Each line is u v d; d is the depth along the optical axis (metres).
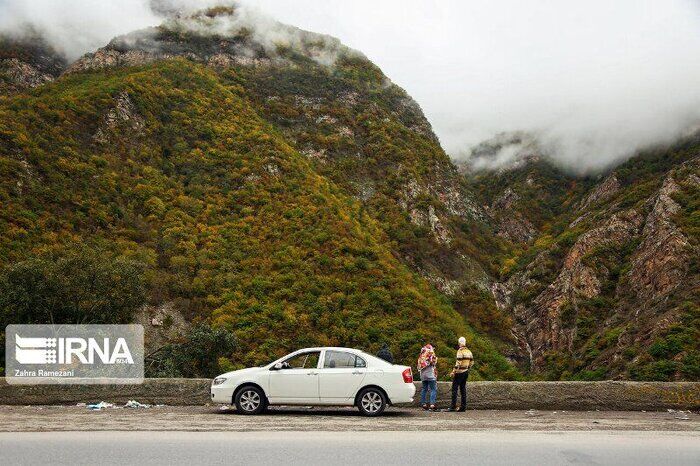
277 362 12.70
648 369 45.09
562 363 58.16
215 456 7.90
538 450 8.55
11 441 8.82
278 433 9.74
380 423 11.12
